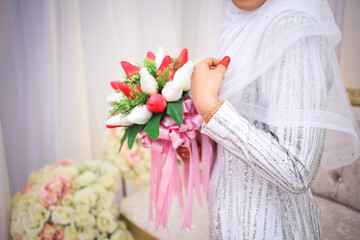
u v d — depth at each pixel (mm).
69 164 1491
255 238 715
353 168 1315
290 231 724
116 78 1568
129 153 1546
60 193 1321
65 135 1611
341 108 721
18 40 1383
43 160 1606
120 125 767
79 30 1487
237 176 734
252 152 605
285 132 609
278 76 618
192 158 813
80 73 1552
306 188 625
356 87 1470
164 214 850
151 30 1512
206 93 649
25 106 1482
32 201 1304
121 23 1498
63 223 1294
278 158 598
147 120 726
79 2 1443
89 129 1671
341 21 1206
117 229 1469
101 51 1530
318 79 604
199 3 1439
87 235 1340
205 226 1316
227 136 616
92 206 1360
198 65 737
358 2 1345
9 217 1361
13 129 1484
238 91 701
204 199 1476
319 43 629
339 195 1384
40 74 1465
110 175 1470
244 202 724
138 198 1556
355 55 1429
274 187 708
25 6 1349
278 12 635
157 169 895
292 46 605
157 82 736
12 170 1532
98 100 1623
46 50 1438
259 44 663
